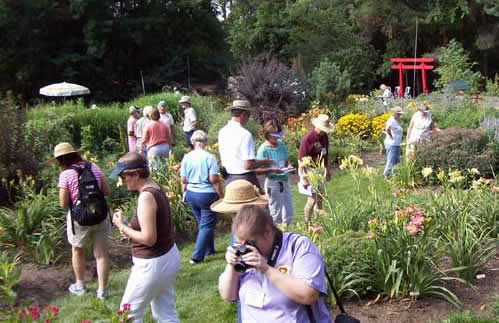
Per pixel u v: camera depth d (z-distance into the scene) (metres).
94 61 35.28
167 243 4.31
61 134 14.89
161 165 9.46
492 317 4.80
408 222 5.56
